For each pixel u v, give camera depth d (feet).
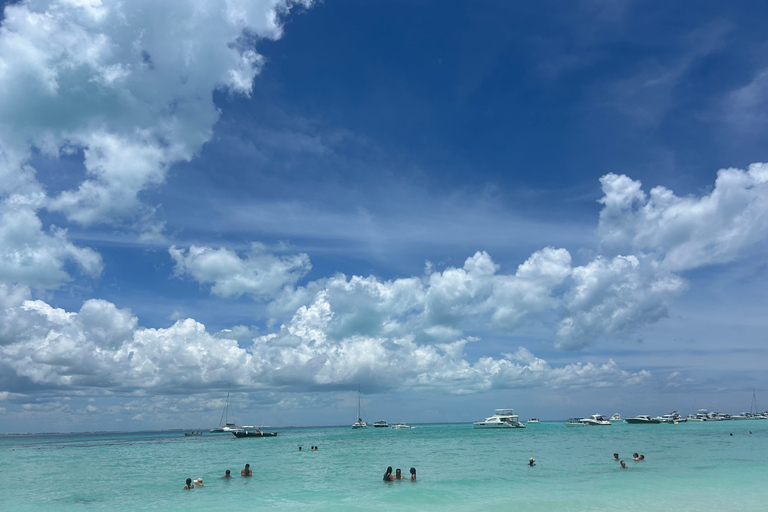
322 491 100.01
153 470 150.92
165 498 96.68
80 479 129.70
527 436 314.55
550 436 305.12
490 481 108.37
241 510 82.89
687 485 97.50
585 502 82.64
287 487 106.73
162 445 318.86
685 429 382.22
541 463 142.92
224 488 107.65
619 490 93.15
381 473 129.59
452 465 143.84
